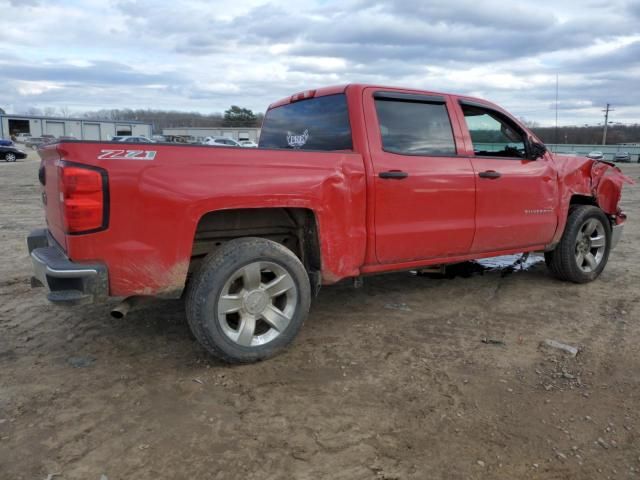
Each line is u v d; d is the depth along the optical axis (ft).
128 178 9.64
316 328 13.64
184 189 10.09
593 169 17.92
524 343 12.71
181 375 10.89
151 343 12.52
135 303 10.44
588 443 8.60
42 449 8.30
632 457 8.25
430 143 13.97
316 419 9.25
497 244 15.47
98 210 9.46
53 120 237.04
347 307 15.35
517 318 14.49
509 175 15.28
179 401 9.84
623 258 22.22
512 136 16.11
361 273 13.14
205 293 10.48
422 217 13.60
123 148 9.72
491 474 7.80
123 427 8.95
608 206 18.62
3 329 13.30
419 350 12.26
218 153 10.58
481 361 11.68
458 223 14.32
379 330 13.52
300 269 11.57
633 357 11.94
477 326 13.85
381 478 7.70
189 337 12.90
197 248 11.76
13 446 8.36
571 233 17.22
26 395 9.99
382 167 12.78
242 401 9.85
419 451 8.34
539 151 16.29
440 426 9.05
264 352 11.34
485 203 14.85
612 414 9.49
